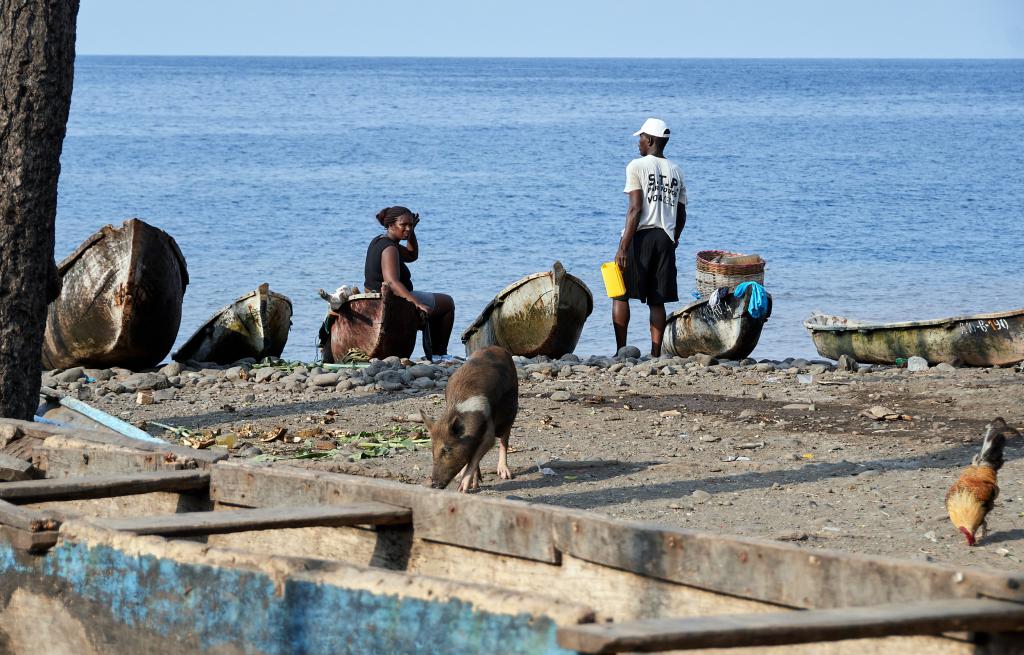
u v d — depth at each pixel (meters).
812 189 66.19
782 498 12.08
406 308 21.66
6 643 8.31
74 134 103.75
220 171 72.56
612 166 79.38
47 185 13.26
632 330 30.06
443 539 8.47
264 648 6.96
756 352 28.25
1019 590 5.93
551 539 7.91
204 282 36.25
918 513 11.40
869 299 35.34
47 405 14.73
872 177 73.50
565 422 16.16
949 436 14.91
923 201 61.00
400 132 114.69
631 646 5.13
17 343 13.16
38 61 12.95
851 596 6.61
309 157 84.12
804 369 20.67
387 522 8.52
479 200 59.00
